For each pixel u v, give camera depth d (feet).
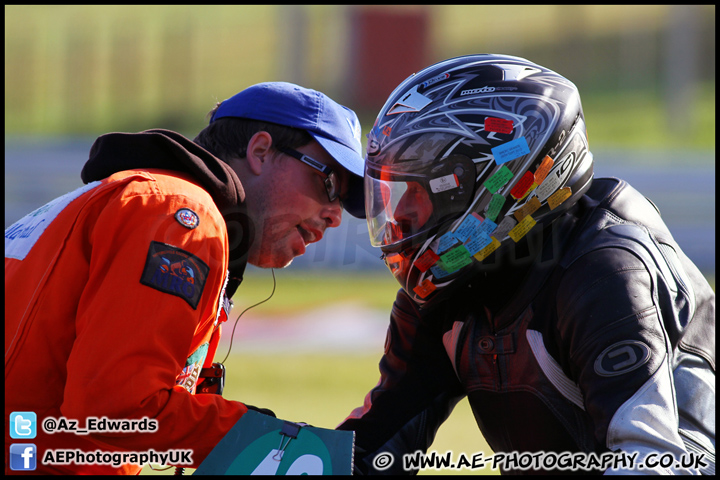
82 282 21.86
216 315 23.95
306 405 59.62
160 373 20.61
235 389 65.87
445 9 302.45
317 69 262.47
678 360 21.93
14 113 231.09
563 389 22.25
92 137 194.59
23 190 142.00
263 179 27.20
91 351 20.39
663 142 205.36
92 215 22.11
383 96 249.34
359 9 248.52
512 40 280.72
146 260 21.02
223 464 21.62
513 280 23.15
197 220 22.08
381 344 84.79
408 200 23.91
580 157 23.90
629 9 297.12
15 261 22.71
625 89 248.11
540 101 23.61
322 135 27.55
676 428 19.67
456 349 24.71
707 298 23.54
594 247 22.15
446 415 27.32
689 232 135.13
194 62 265.75
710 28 271.49
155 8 320.09
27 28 291.17
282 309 95.14
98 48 277.03
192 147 24.32
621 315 20.70
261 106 27.40
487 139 23.16
